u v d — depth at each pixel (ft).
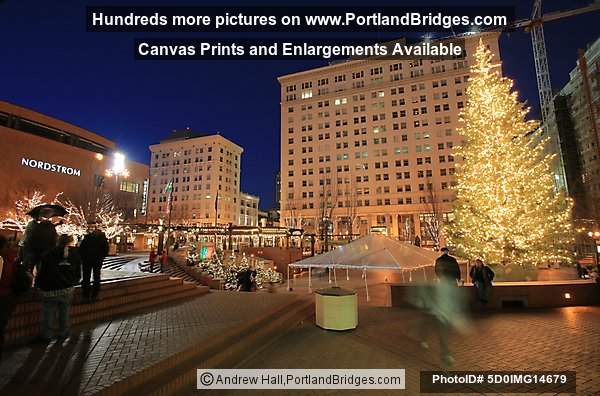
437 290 36.22
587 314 31.73
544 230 49.78
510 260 51.60
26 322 19.74
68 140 171.22
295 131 269.23
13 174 142.31
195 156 338.95
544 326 27.43
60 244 18.81
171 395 14.55
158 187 347.36
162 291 33.63
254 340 22.58
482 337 24.53
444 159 227.81
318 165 258.37
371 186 242.17
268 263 97.66
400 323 29.58
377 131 246.88
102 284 28.35
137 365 14.88
